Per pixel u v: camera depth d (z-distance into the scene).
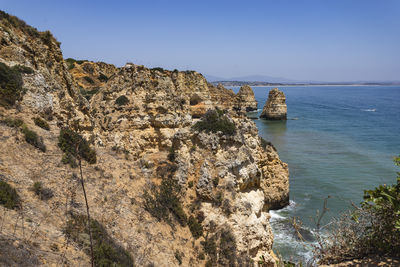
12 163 15.73
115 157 24.73
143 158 27.98
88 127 29.20
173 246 18.81
